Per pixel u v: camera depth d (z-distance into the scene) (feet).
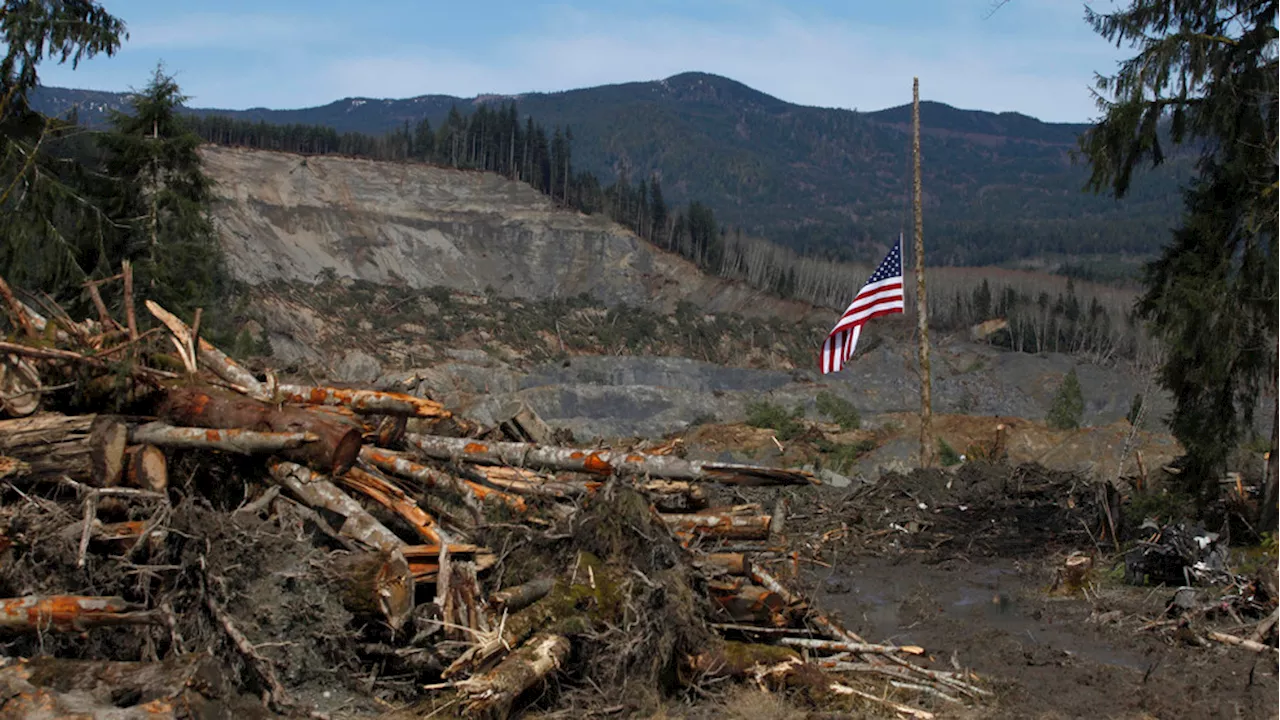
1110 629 32.89
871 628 33.04
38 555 22.22
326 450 24.71
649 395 171.22
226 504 25.46
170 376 27.17
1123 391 233.76
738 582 27.58
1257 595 33.58
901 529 52.19
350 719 20.97
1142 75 49.44
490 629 22.74
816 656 26.61
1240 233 49.57
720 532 28.40
